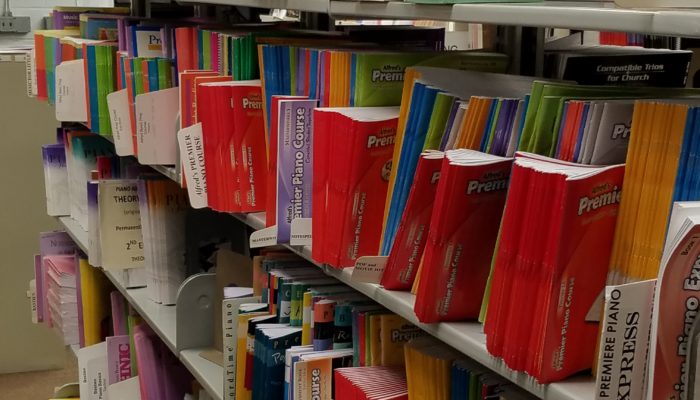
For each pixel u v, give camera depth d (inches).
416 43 93.1
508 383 54.7
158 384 119.6
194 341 104.5
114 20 136.3
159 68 103.7
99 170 133.4
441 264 51.7
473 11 48.6
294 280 79.9
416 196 55.4
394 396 61.3
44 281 162.2
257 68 84.3
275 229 71.4
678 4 42.0
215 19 124.8
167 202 115.9
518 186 45.1
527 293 44.7
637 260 42.3
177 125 98.3
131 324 126.9
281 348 76.2
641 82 68.2
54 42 144.0
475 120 52.9
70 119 129.0
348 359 71.4
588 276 43.6
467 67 69.3
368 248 63.5
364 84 65.1
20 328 191.6
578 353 44.4
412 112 57.5
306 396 70.6
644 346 39.4
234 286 102.7
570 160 46.3
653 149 41.3
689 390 36.5
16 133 184.4
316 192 65.8
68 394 146.0
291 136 69.5
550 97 47.2
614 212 43.4
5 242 187.8
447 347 60.9
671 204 40.3
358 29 93.9
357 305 71.9
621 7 43.9
